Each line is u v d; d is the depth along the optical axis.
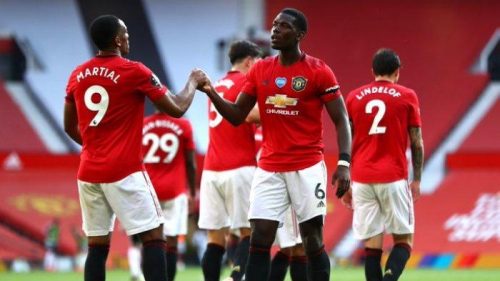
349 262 83.56
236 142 36.53
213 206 37.06
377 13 98.88
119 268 80.19
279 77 28.09
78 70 27.56
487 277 61.47
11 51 97.19
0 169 90.94
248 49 37.16
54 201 86.94
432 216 86.31
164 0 99.25
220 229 37.09
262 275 28.08
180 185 41.53
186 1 99.31
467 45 98.12
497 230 84.75
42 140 94.56
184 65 98.38
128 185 27.11
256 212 28.34
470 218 85.94
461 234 84.31
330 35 98.56
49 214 85.31
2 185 88.56
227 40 98.75
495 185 89.62
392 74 35.41
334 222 85.25
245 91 28.91
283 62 28.33
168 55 98.56
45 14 98.56
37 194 87.69
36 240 83.69
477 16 98.50
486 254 81.94
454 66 97.69
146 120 41.47
